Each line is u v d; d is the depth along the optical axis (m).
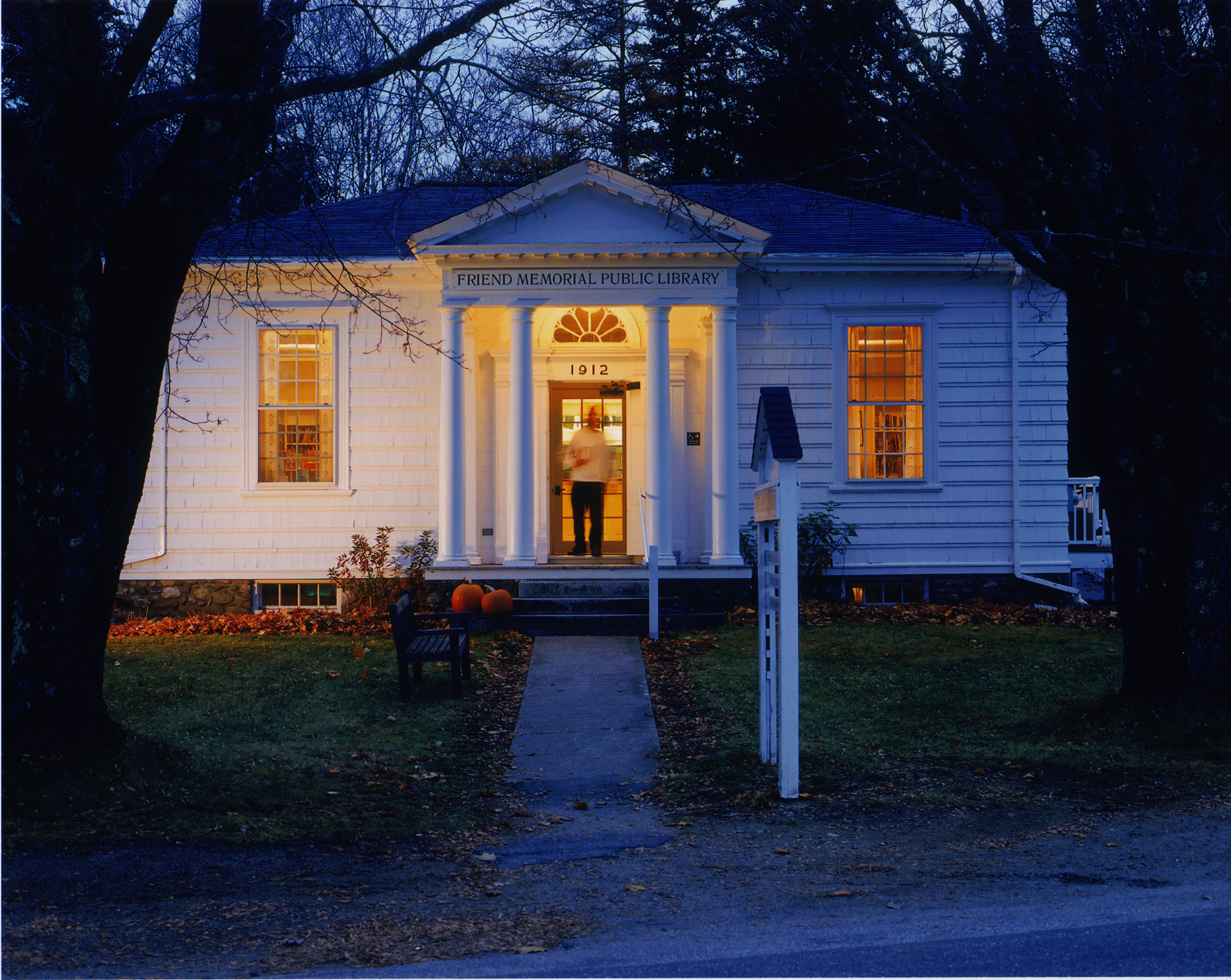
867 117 9.26
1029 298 16.23
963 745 8.81
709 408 16.44
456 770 8.66
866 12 8.60
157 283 7.64
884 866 5.91
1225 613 8.54
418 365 16.22
